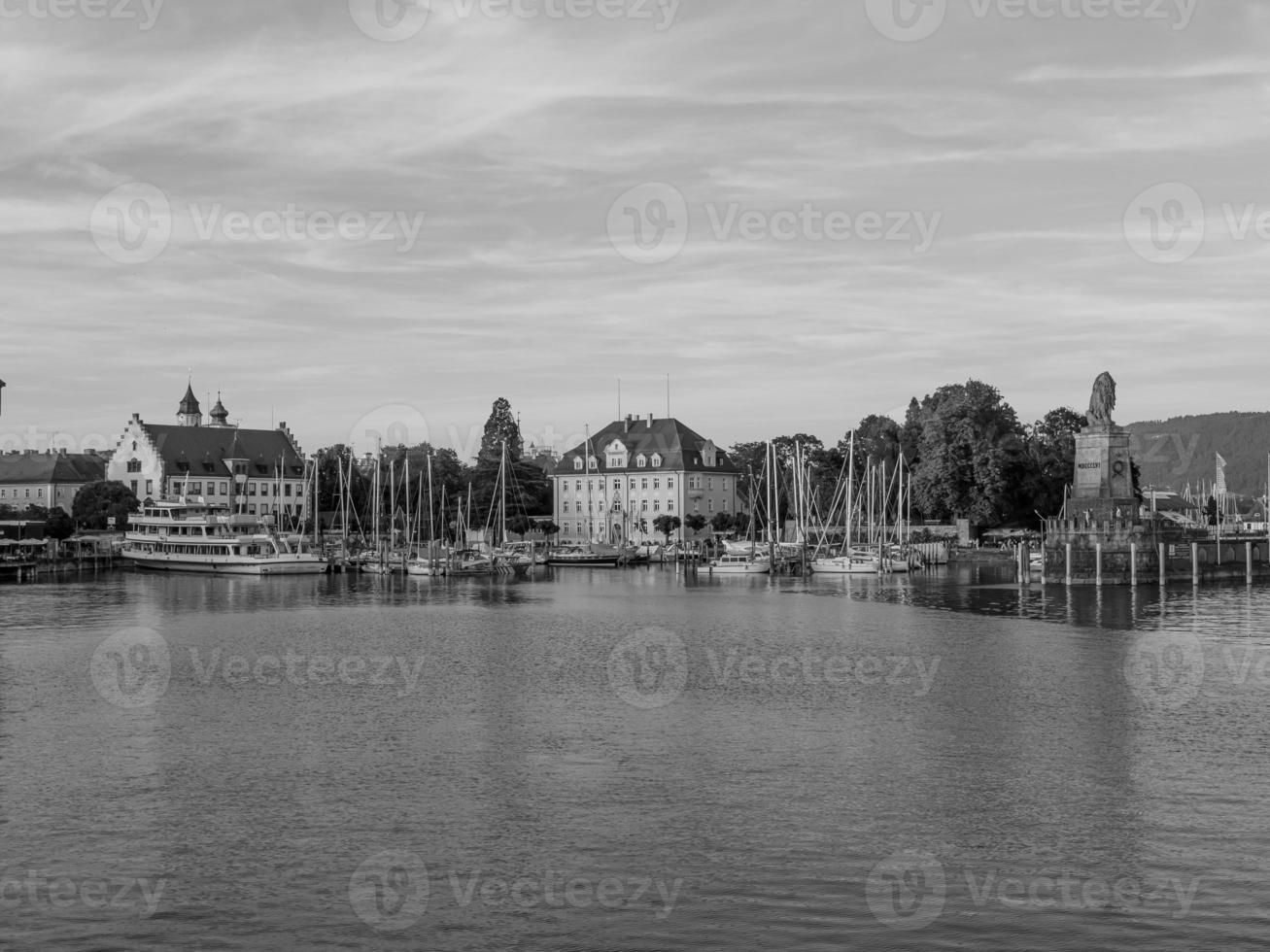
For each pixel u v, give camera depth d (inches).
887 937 1326.3
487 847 1601.9
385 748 2132.1
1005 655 3297.2
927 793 1833.2
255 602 5246.1
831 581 6658.5
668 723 2338.8
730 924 1364.4
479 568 7322.8
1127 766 1980.8
